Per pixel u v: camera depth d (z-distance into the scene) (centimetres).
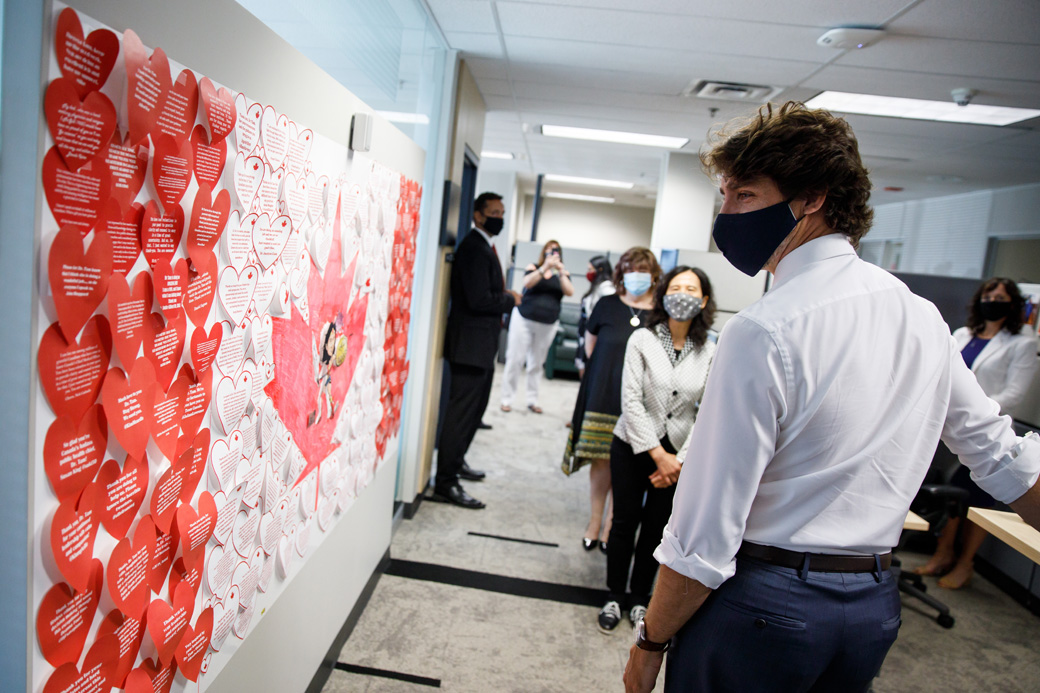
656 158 602
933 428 86
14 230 59
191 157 82
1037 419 315
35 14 56
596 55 299
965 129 365
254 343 108
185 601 96
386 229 182
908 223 721
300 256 123
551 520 325
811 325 80
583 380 278
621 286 272
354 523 195
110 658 78
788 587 84
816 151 81
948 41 237
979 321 326
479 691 190
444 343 334
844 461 82
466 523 309
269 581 131
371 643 206
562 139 554
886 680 226
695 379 212
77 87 61
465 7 251
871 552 85
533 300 532
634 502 226
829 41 245
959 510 282
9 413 61
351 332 162
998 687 227
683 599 89
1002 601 296
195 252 86
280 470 128
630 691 102
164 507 86
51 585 67
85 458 69
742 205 88
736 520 83
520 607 239
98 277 67
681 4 228
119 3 66
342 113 138
